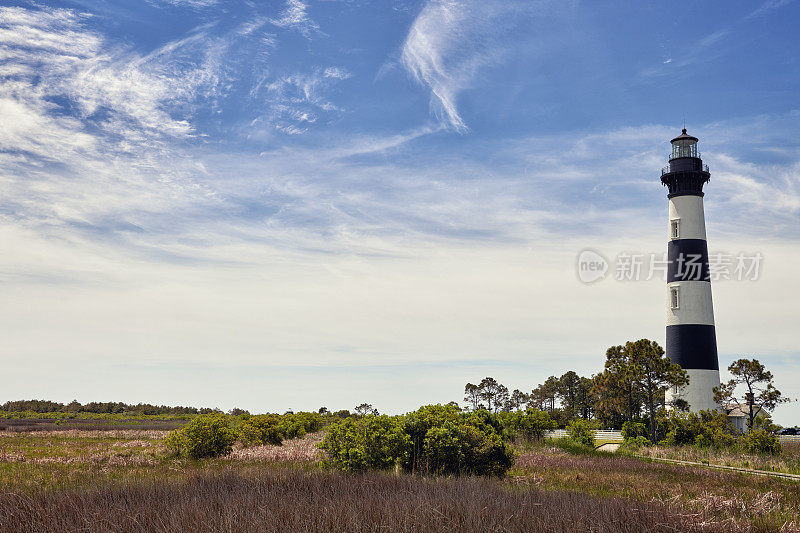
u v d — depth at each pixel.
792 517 12.64
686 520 10.09
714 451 39.47
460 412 24.47
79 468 22.61
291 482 13.43
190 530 8.43
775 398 50.03
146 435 50.16
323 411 89.50
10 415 96.81
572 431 45.72
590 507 10.65
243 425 37.78
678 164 58.12
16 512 9.63
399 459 19.17
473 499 10.41
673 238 57.91
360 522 8.91
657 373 50.88
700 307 55.53
